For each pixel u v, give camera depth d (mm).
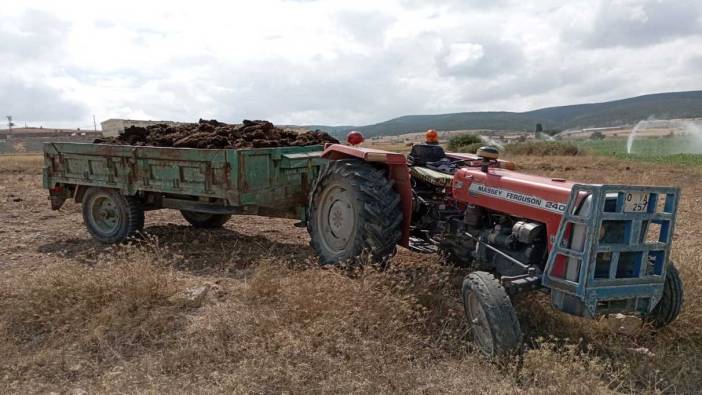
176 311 4656
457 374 3744
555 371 3545
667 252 4051
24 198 10828
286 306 4422
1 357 3980
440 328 4426
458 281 5414
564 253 3912
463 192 5027
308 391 3494
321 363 3744
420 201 5672
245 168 6160
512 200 4504
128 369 3791
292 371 3615
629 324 4488
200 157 6301
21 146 54562
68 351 4086
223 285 5340
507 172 5000
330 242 5836
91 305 4668
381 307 4289
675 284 4375
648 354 4188
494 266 4715
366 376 3617
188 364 3836
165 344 4137
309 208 6031
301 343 3844
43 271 5188
